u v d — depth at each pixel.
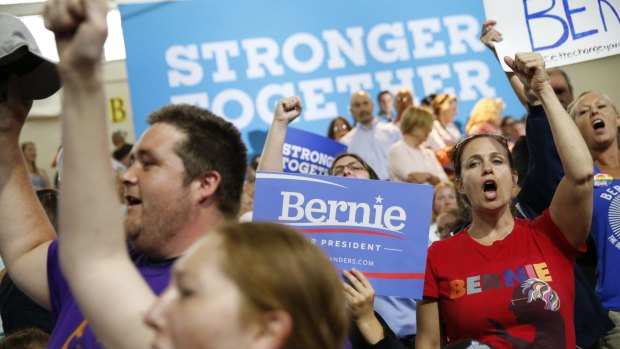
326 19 7.40
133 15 7.31
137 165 1.91
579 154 2.74
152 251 1.88
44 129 8.51
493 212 2.96
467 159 3.04
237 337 1.01
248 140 7.25
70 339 1.77
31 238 1.98
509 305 2.77
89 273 1.22
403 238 2.69
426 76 7.35
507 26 4.55
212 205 1.92
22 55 1.74
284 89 7.32
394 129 7.25
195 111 1.96
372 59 7.35
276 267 1.05
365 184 2.72
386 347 2.59
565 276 2.82
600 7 4.61
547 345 2.72
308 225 2.70
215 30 7.35
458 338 2.85
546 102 2.84
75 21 1.12
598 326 3.13
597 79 7.71
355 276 2.65
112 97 8.70
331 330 1.08
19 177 1.98
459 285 2.86
